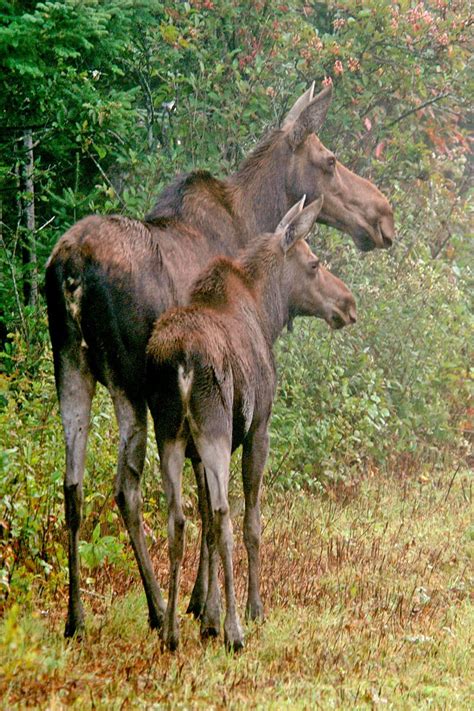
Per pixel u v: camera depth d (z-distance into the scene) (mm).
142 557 13922
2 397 19812
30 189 24562
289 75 27250
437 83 29156
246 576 16891
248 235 17031
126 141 26906
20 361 20625
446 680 13406
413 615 15859
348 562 18312
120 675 12109
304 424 23594
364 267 28234
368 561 18422
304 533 19969
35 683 11484
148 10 26047
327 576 17562
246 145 27594
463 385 28781
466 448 27812
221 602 15398
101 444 18125
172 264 14938
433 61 29031
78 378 14070
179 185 16344
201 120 26703
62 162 27062
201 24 26656
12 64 21031
